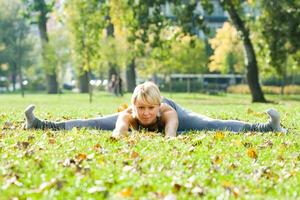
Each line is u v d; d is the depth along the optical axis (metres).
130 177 5.07
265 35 35.34
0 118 12.09
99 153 6.59
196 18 34.69
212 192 4.66
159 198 4.35
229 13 35.94
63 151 6.73
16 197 4.48
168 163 6.01
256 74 35.78
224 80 83.94
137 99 8.50
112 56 55.06
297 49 35.25
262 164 6.34
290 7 34.50
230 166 6.02
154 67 57.81
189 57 57.50
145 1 34.06
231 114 14.07
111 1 37.06
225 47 67.00
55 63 53.16
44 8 61.09
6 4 78.81
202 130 9.18
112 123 9.67
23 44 79.50
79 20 41.22
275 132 9.16
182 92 67.56
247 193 4.82
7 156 6.38
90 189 4.67
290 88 62.44
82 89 65.12
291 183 5.28
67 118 12.72
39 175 5.27
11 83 97.88
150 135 8.21
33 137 8.18
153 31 34.69
